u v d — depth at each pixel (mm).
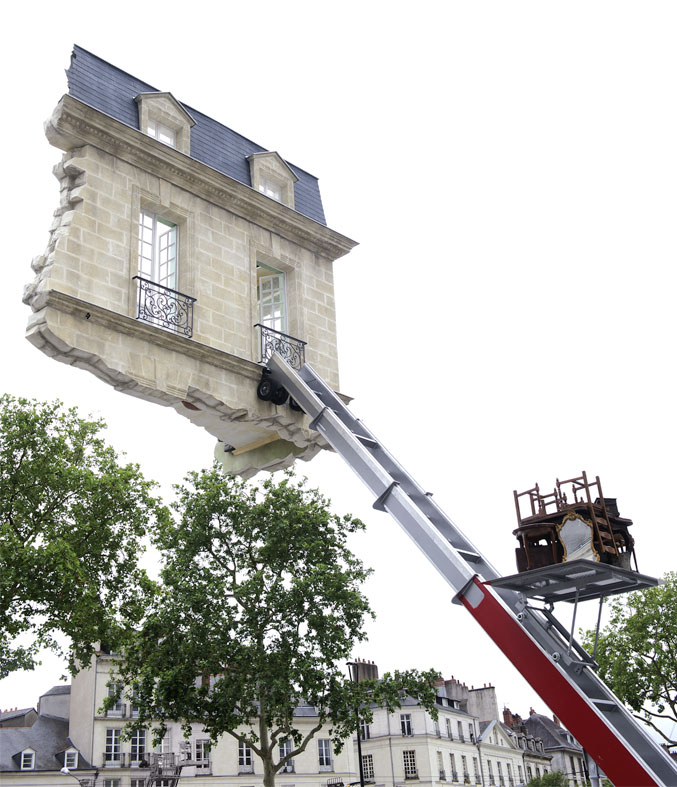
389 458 14859
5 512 22984
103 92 15859
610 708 11000
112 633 24016
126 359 14320
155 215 16219
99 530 23688
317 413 15406
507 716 86062
